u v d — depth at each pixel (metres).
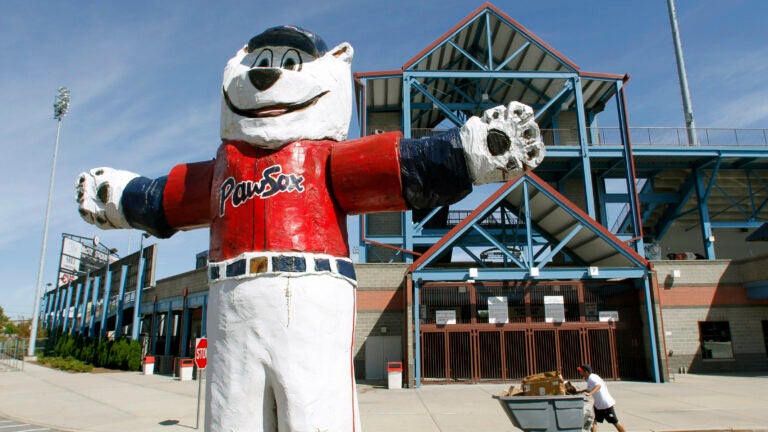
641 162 25.16
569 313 17.88
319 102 3.39
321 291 3.04
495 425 10.27
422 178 3.28
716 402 12.49
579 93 24.11
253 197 3.19
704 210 24.73
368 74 23.98
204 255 26.80
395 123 27.36
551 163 25.42
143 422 11.90
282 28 3.43
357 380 19.27
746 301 19.84
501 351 16.83
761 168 25.64
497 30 25.72
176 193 3.87
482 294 18.02
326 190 3.34
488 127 3.23
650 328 16.58
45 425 11.91
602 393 8.67
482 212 17.31
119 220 4.09
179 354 28.28
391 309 20.02
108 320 38.66
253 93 3.26
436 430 9.86
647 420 10.38
